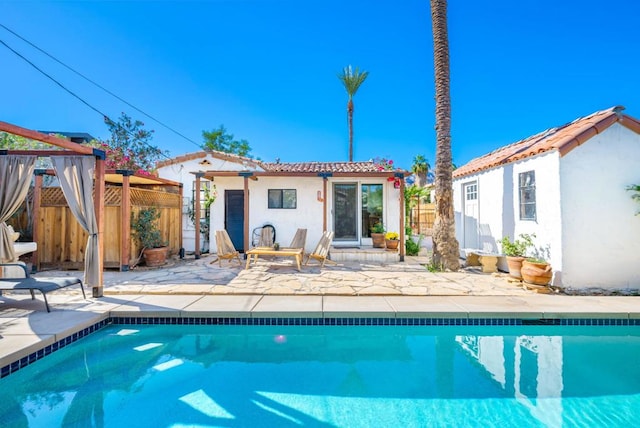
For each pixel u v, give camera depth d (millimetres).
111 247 8234
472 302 5316
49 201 8188
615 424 2807
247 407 3074
